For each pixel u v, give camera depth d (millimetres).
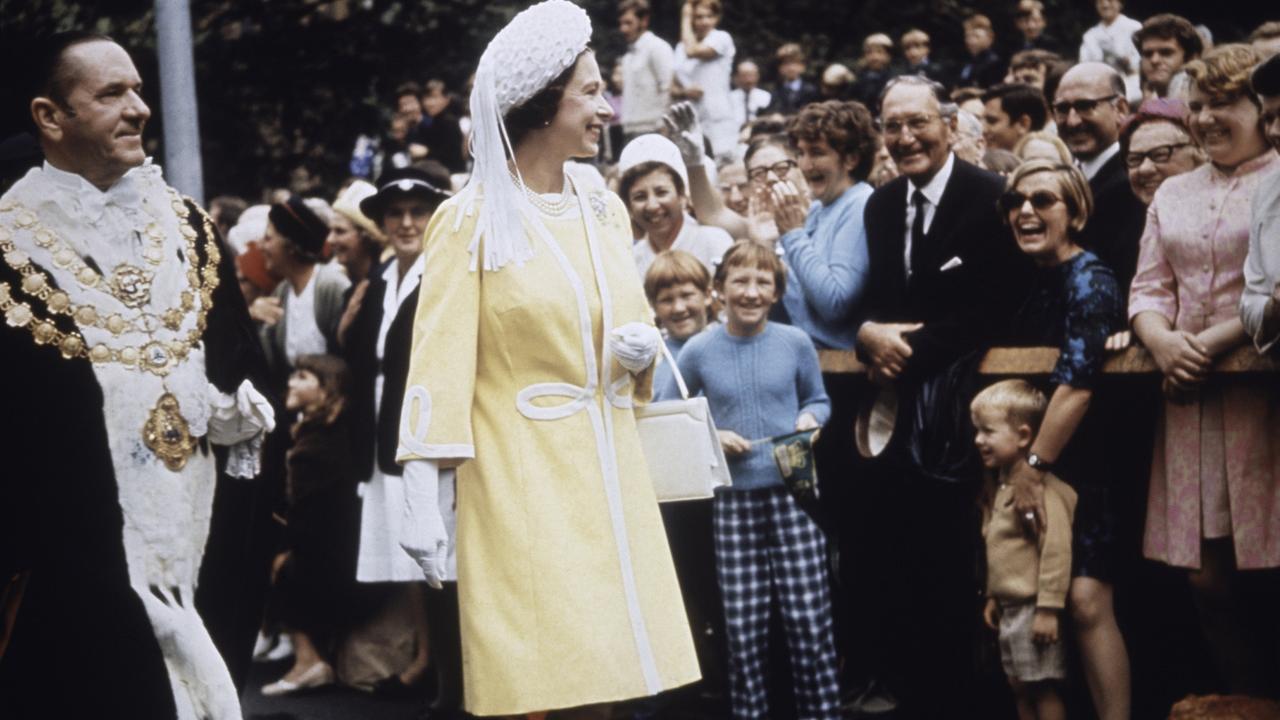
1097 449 5918
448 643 7332
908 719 6801
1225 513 5551
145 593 4633
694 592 7098
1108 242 6379
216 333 4902
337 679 8367
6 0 16672
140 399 4660
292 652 9109
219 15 18000
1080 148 7004
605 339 4887
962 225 6414
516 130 4918
